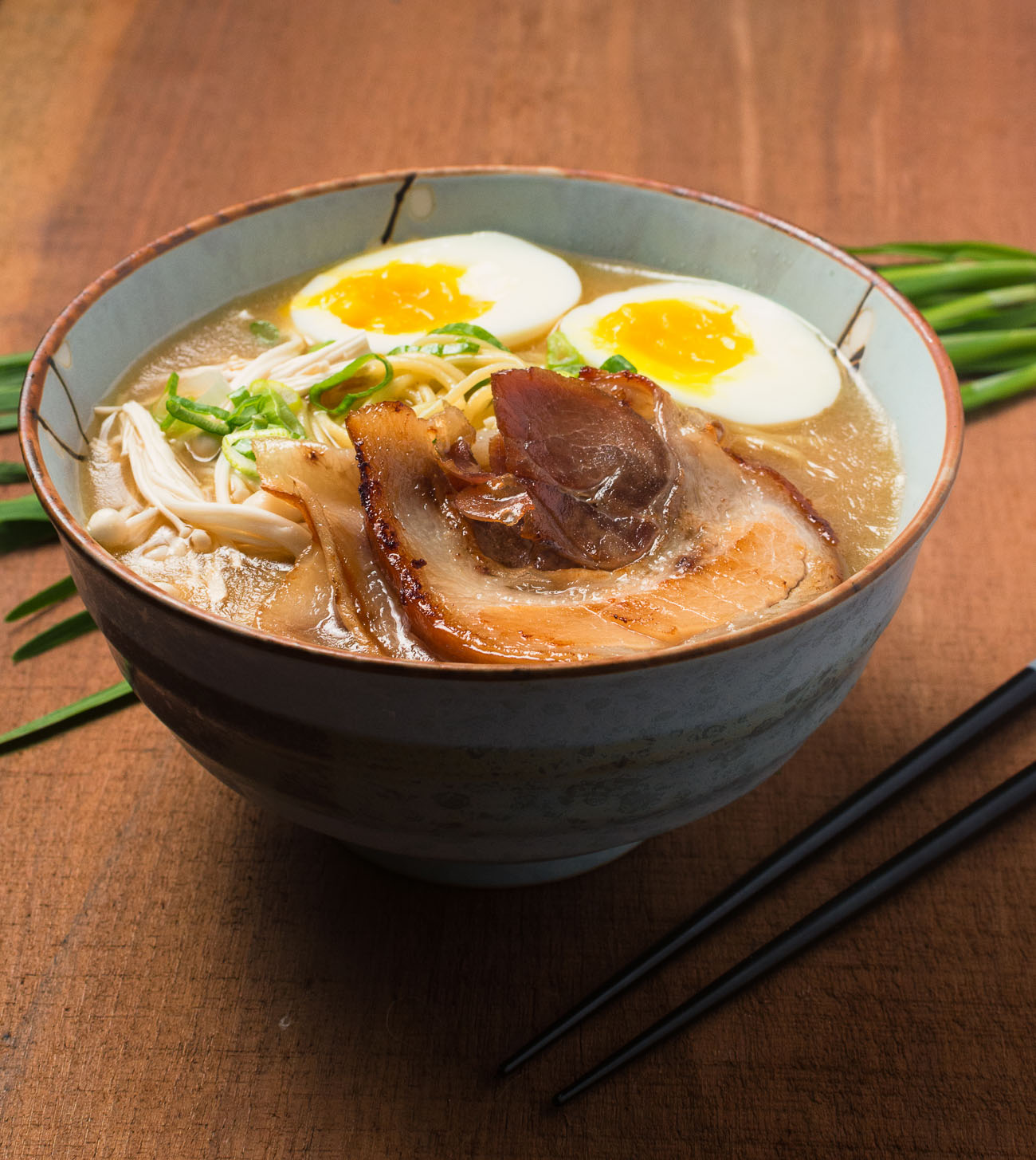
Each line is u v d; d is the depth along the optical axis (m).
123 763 0.42
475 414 0.41
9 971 0.39
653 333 0.44
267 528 0.39
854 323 0.42
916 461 0.40
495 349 0.43
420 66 0.60
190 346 0.43
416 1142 0.37
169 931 0.39
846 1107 0.38
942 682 0.44
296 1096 0.37
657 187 0.44
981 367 0.50
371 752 0.35
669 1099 0.38
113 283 0.41
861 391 0.42
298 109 0.58
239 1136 0.37
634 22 0.63
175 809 0.41
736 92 0.60
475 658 0.36
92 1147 0.37
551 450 0.38
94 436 0.40
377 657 0.34
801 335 0.43
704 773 0.36
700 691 0.34
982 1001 0.39
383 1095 0.37
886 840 0.41
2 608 0.44
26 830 0.41
